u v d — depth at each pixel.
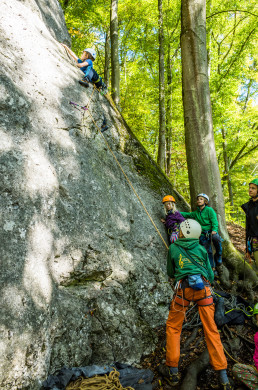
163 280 4.11
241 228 9.04
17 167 2.57
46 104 3.38
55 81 3.75
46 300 2.45
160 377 2.88
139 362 3.10
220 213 5.30
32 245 2.50
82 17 9.52
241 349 3.31
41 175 2.83
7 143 2.56
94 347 2.91
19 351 2.08
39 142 3.00
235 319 3.67
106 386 2.41
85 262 3.14
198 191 5.30
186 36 5.55
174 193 6.11
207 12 11.07
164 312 3.84
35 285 2.38
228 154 15.73
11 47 3.20
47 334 2.38
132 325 3.25
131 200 4.48
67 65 4.32
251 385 2.57
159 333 3.58
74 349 2.65
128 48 13.73
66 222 3.08
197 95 5.43
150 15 11.52
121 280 3.51
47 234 2.74
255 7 10.80
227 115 11.56
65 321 2.66
